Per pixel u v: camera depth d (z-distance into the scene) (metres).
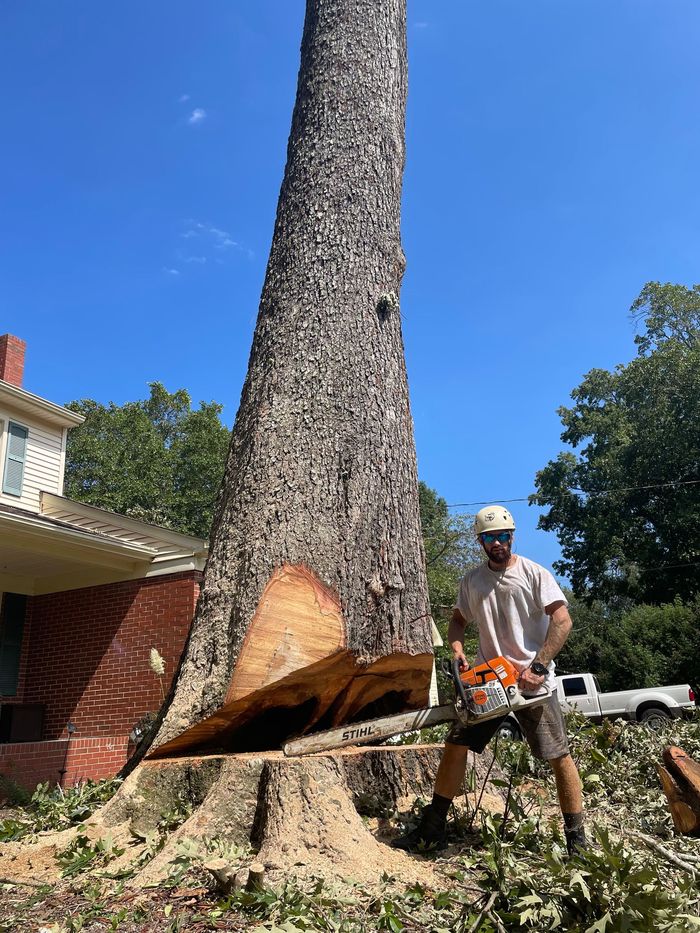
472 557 31.94
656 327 30.47
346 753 3.81
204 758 3.65
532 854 3.04
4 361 14.36
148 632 9.66
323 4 5.84
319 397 4.45
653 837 3.58
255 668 3.71
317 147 5.31
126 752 9.10
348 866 2.96
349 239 4.99
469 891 2.78
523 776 4.71
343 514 4.15
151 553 9.93
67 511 12.12
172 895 2.74
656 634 22.88
